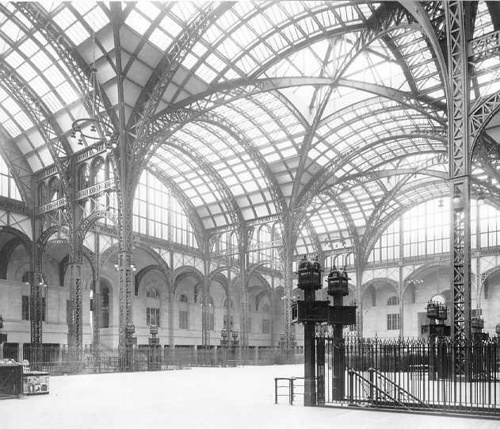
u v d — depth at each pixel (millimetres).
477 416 13375
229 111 44188
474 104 20109
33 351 40281
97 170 41375
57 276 49531
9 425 13039
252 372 37344
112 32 33094
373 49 36500
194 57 36406
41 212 43969
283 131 47531
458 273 19703
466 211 19516
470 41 20562
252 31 34594
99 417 14273
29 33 33656
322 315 15914
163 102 38906
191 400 18266
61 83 38094
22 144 44188
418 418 13305
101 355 48688
